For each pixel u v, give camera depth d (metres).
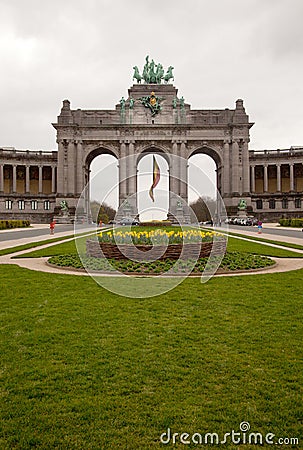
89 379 7.27
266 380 7.19
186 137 101.44
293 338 9.27
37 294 13.70
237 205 100.44
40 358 8.19
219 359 8.10
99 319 10.77
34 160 110.81
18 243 35.47
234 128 101.38
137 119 102.38
